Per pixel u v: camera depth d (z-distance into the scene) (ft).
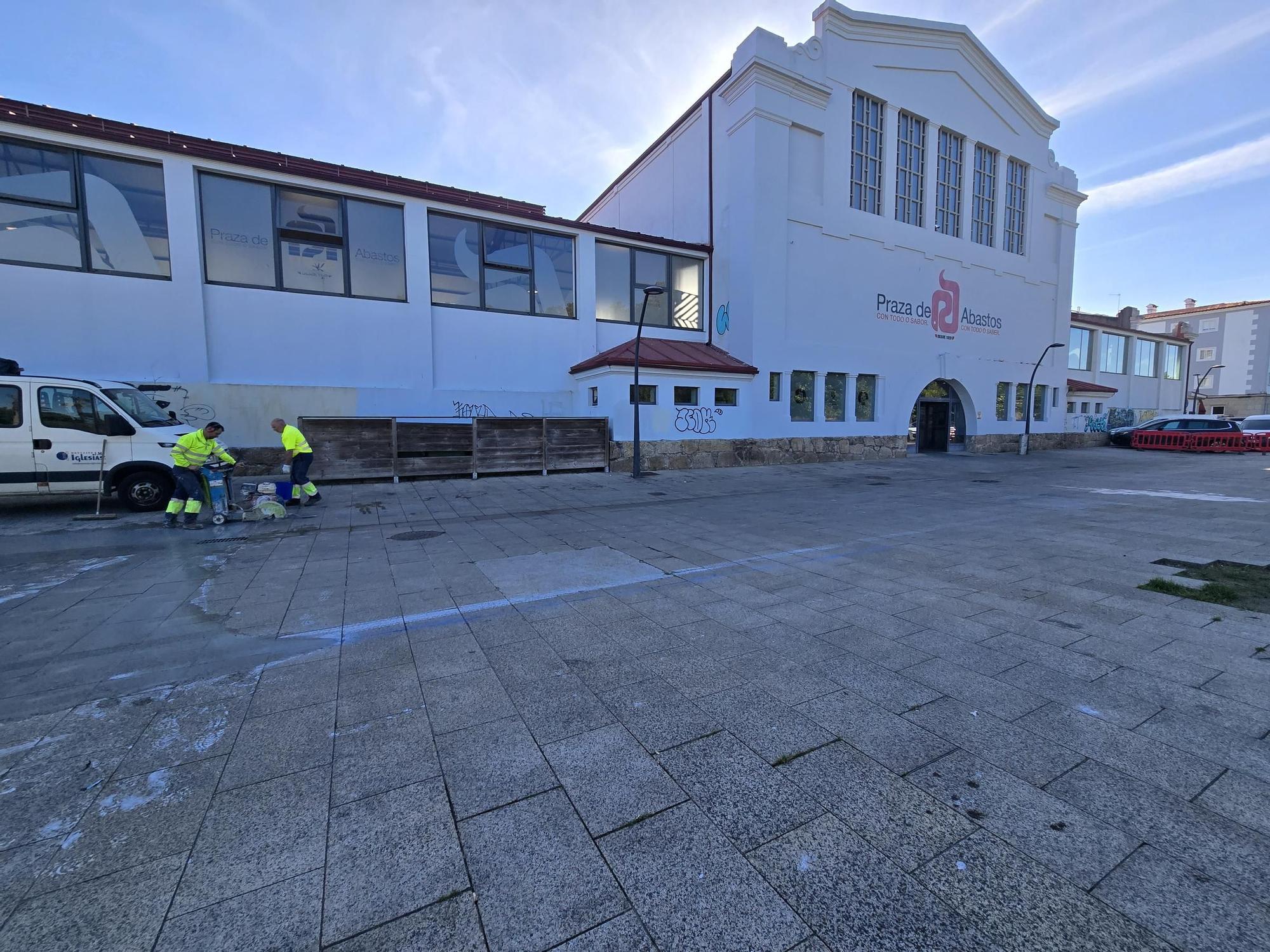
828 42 56.90
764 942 5.09
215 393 37.17
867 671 10.68
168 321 36.01
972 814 6.73
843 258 60.13
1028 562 18.95
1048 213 80.53
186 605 14.76
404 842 6.38
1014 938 5.11
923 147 66.08
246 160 37.58
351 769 7.79
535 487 38.83
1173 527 25.27
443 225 44.98
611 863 6.06
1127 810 6.76
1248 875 5.74
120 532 24.11
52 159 33.63
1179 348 120.06
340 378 41.27
